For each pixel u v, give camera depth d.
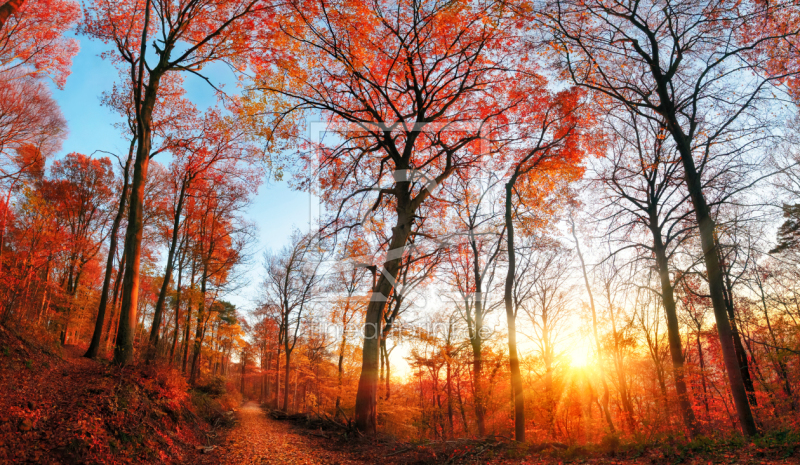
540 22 11.99
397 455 9.48
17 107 16.92
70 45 19.09
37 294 15.25
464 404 17.94
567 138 13.76
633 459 7.18
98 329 13.82
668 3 11.14
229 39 13.59
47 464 5.58
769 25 10.38
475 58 13.17
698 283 17.23
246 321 38.44
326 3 11.66
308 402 22.16
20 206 13.55
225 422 13.85
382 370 22.28
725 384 15.09
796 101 10.64
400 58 13.09
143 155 12.45
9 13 6.67
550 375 16.70
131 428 7.73
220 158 18.03
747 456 6.23
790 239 15.59
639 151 16.12
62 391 8.00
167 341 31.50
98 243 25.55
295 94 13.87
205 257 22.50
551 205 15.94
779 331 16.84
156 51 13.17
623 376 18.30
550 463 7.68
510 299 12.27
